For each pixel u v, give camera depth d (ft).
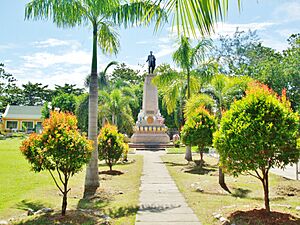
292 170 48.29
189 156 63.26
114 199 28.96
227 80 48.06
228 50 142.82
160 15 10.71
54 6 27.48
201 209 24.11
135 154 80.23
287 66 95.76
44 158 21.43
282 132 19.81
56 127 21.80
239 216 20.84
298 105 89.56
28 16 27.84
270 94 21.65
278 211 21.89
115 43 36.83
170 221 21.06
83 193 31.76
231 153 20.70
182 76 62.13
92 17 33.71
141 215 22.71
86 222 20.57
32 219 21.18
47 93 234.79
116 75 190.60
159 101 146.41
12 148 84.17
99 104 102.63
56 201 28.12
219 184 34.71
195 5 8.38
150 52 111.24
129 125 106.93
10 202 27.25
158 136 107.14
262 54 133.90
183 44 57.00
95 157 33.68
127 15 26.13
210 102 53.98
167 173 46.11
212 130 51.03
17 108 208.33
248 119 20.34
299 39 100.22
